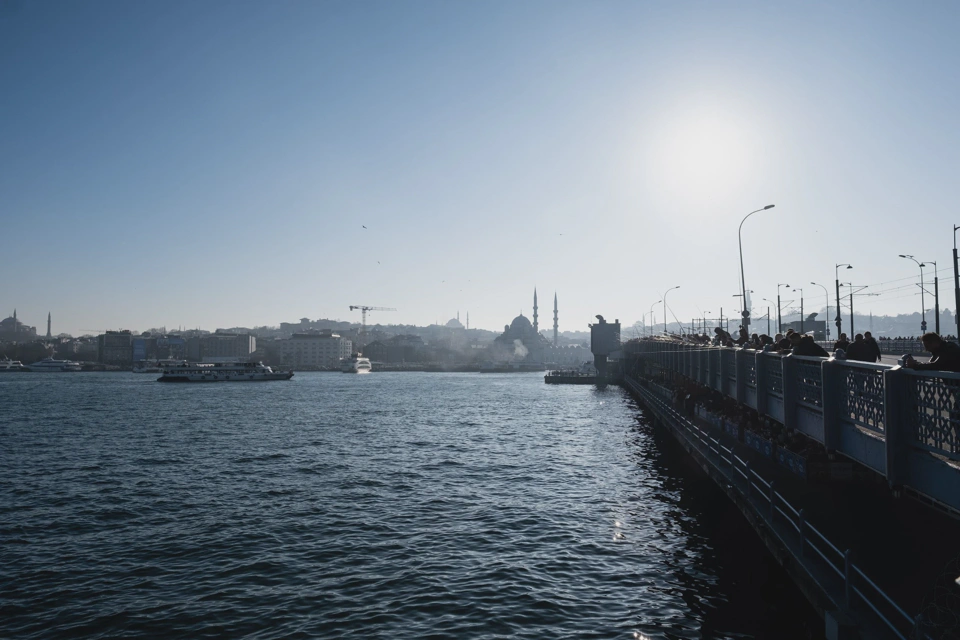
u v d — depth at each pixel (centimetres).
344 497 3612
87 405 11012
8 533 2902
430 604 2039
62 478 4238
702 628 1811
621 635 1788
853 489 2248
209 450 5550
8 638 1834
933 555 1573
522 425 7694
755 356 2481
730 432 3556
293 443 6031
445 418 8662
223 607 2038
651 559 2458
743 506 2256
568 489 3825
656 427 6562
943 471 1058
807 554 1652
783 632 1752
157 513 3256
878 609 1303
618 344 19925
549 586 2184
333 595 2127
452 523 3031
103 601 2097
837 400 1586
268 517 3159
